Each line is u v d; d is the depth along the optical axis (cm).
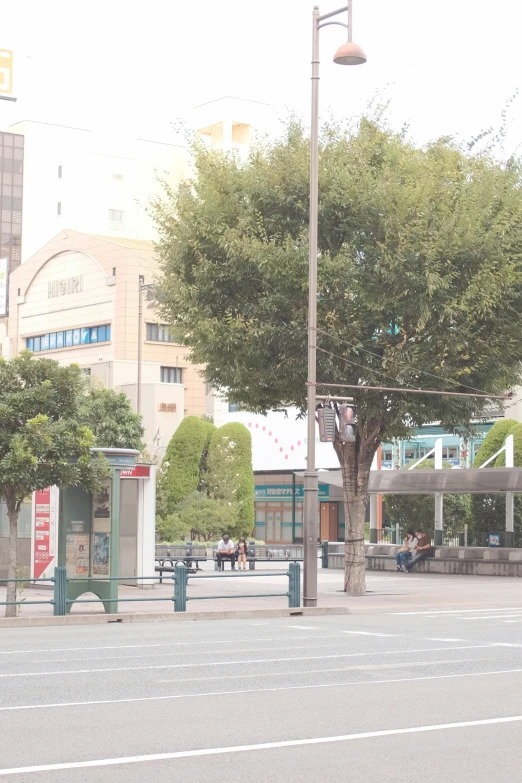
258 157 2656
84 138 11938
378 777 739
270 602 2527
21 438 2072
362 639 1738
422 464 5534
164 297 2750
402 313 2514
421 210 2489
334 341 2541
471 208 2528
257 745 842
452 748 836
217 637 1773
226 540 4288
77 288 8675
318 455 6706
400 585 3269
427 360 2597
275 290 2545
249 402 2845
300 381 2630
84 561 2209
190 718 960
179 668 1324
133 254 8225
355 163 2623
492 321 2598
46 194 11744
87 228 11050
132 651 1532
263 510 7438
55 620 2045
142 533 2961
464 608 2558
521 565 3738
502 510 4338
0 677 1231
